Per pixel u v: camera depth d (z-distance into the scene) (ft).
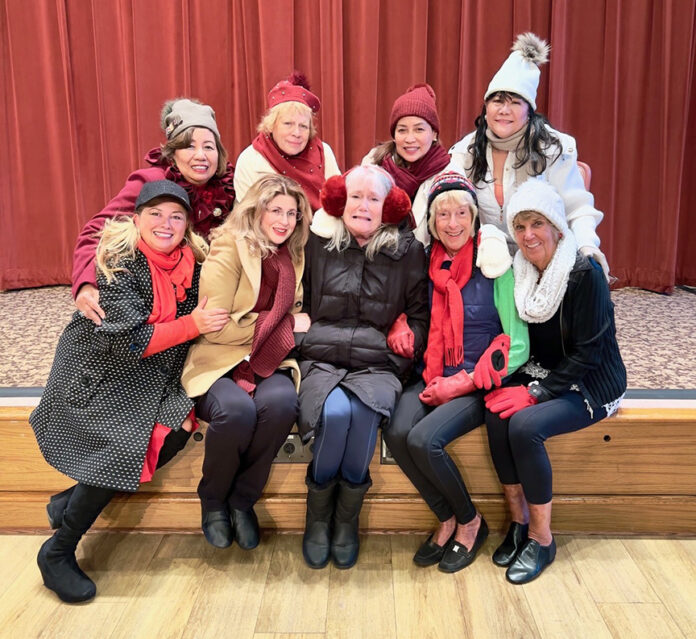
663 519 6.15
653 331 10.16
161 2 11.80
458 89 12.15
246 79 12.18
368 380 5.78
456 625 5.03
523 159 6.56
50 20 11.94
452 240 5.87
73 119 12.32
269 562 5.78
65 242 12.89
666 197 12.46
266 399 5.53
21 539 6.13
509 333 5.73
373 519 6.20
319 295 6.10
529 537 5.72
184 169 6.25
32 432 6.03
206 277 5.70
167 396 5.60
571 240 5.58
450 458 5.62
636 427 5.96
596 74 12.26
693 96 12.47
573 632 4.95
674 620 5.07
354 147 12.39
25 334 10.03
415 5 11.69
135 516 6.16
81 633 4.97
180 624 5.05
